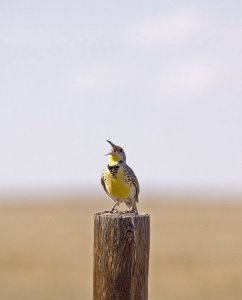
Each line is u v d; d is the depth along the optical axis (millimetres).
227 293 20672
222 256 28906
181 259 28062
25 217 54156
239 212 58031
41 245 33312
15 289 21484
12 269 25281
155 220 50031
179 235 38312
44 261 27500
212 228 42875
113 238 7082
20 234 39375
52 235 38781
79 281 22922
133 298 7066
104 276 7098
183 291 21094
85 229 43250
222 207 65250
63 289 21438
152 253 29984
